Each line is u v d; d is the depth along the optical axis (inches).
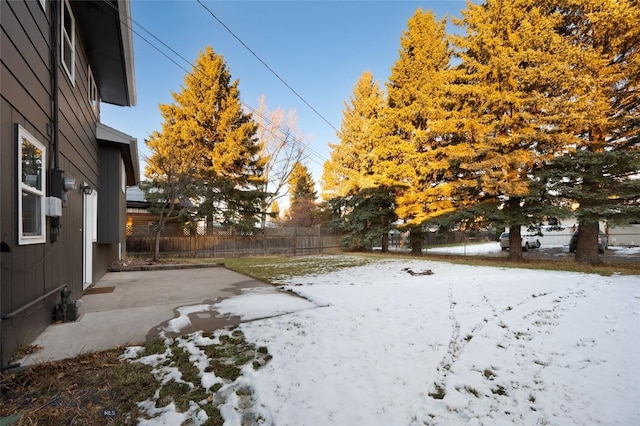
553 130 380.5
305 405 82.5
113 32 225.3
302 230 650.2
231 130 576.4
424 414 79.7
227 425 75.2
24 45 115.0
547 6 373.1
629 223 347.9
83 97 223.8
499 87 405.7
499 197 434.3
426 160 506.3
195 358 111.3
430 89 500.1
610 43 346.6
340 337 132.0
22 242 109.8
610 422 77.1
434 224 496.7
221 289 232.7
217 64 563.5
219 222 574.9
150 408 81.9
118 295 210.1
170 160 430.3
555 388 93.4
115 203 300.2
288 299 199.8
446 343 127.1
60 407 80.9
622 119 339.9
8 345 101.3
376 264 404.5
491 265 379.9
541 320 158.2
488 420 78.0
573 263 386.3
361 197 613.3
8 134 101.2
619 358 114.0
